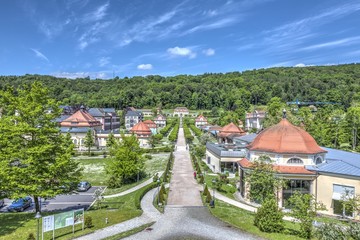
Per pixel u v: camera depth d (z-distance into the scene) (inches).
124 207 1472.7
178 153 3617.1
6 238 1044.5
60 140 1429.6
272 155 1695.4
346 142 3545.8
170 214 1355.8
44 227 1005.2
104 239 1039.0
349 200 1381.6
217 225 1203.9
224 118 6097.4
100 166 2834.6
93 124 4434.1
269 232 1131.3
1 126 1259.8
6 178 1171.9
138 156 2208.4
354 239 988.6
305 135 1770.4
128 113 6692.9
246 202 1718.8
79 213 1108.5
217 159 2556.6
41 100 1370.6
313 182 1611.7
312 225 1120.2
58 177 1365.7
